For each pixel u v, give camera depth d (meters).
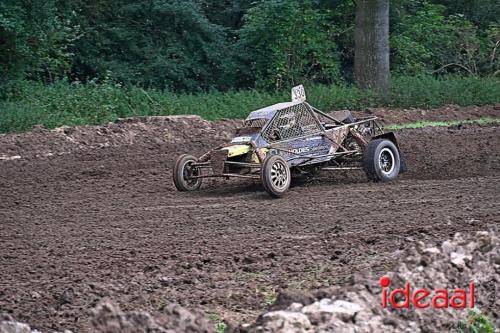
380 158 36.41
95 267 23.59
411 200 31.38
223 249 25.02
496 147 45.41
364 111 67.44
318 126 36.31
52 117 58.34
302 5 87.94
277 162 33.47
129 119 56.66
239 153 34.12
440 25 96.81
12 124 55.34
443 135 51.66
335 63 89.12
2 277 22.88
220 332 17.36
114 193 36.44
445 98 72.88
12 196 36.25
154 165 44.38
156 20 87.06
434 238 24.11
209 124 58.03
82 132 53.06
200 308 19.38
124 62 85.06
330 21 94.25
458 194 32.06
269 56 87.62
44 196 36.16
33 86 67.25
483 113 68.50
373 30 77.62
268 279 21.62
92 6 83.50
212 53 87.19
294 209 30.77
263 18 85.69
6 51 68.00
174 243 26.22
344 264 22.33
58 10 77.38
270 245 25.22
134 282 21.69
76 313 19.11
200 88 87.69
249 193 35.03
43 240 27.61
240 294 20.28
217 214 30.64
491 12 104.50
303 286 20.66
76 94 64.25
